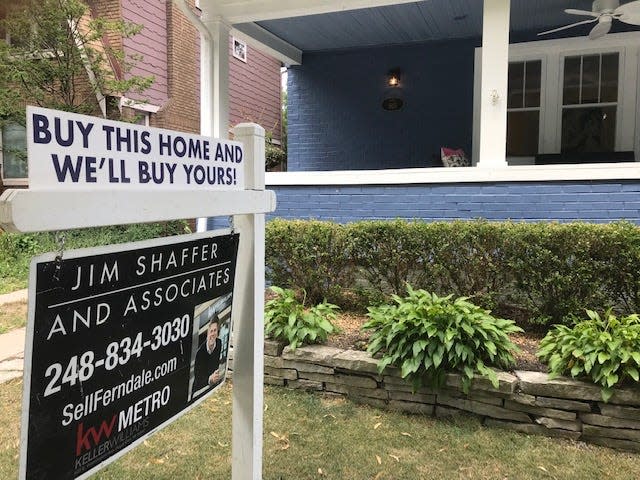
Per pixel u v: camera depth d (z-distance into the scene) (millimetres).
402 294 3836
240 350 1960
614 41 6527
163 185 1481
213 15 5605
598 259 3297
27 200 1112
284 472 2361
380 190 5043
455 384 2775
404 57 7391
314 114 7883
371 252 3857
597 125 6766
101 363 1332
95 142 1273
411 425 2773
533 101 6961
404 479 2311
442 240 3656
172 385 1587
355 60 7613
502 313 3645
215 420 2859
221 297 1796
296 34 6949
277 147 12312
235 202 1761
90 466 1324
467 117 7176
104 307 1325
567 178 4406
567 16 6262
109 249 1320
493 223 3646
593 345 2621
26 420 1151
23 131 8953
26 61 7059
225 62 5746
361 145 7688
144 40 9125
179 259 1575
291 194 5367
